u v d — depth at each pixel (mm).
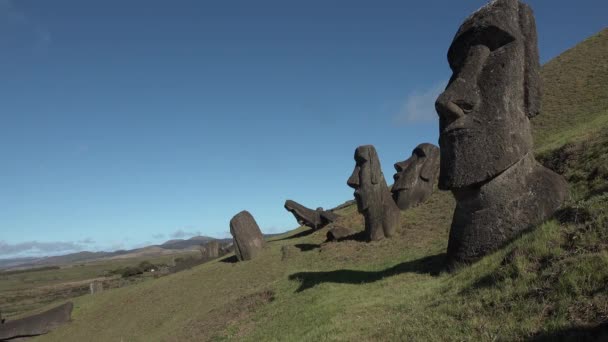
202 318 15398
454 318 6180
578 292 5176
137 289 26359
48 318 23766
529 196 8695
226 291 19828
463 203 9508
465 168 9188
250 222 25141
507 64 9125
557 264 5891
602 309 4762
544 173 8984
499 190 8930
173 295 22500
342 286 11383
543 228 7031
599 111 20672
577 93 25203
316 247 21703
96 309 25281
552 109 24562
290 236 30438
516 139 8945
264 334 10141
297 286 13344
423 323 6457
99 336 20703
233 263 24734
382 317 7629
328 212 28500
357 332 7203
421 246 15406
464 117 9359
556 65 32500
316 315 9414
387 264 13898
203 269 26016
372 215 18391
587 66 28844
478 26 9492
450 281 7969
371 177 18672
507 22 9195
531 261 6391
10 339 22875
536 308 5367
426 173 21672
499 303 5902
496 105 9062
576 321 4801
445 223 17094
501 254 7426
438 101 9547
